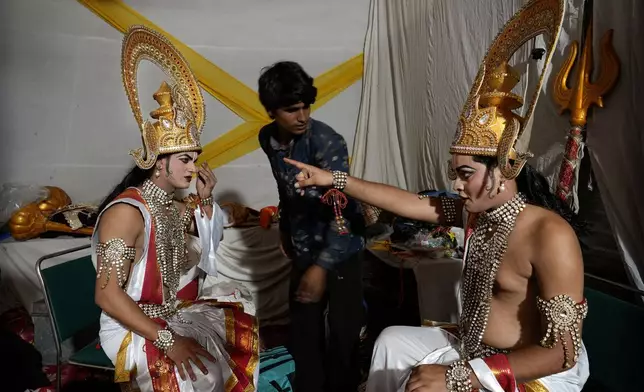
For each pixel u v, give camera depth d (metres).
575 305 1.10
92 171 3.67
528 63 1.98
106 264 1.42
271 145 1.79
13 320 2.88
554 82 1.84
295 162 1.60
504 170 1.14
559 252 1.12
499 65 1.23
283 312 2.87
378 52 3.77
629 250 1.59
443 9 2.81
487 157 1.20
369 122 3.82
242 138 3.83
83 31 3.56
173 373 1.49
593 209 1.84
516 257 1.21
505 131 1.16
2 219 3.10
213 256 1.88
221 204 3.01
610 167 1.62
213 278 2.84
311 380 1.94
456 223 1.59
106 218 1.48
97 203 3.53
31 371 2.37
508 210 1.23
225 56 3.76
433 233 2.27
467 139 1.22
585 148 1.79
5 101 3.50
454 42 2.71
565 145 1.79
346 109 3.94
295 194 1.75
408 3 3.30
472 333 1.33
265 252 2.86
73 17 3.53
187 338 1.51
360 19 3.87
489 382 1.15
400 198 1.60
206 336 1.61
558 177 1.78
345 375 1.89
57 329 1.79
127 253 1.46
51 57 3.53
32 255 2.78
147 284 1.57
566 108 1.75
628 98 1.55
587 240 1.87
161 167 1.56
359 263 1.82
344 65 3.88
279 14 3.79
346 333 1.85
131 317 1.43
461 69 2.67
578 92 1.68
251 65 3.80
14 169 3.56
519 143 2.01
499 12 2.29
